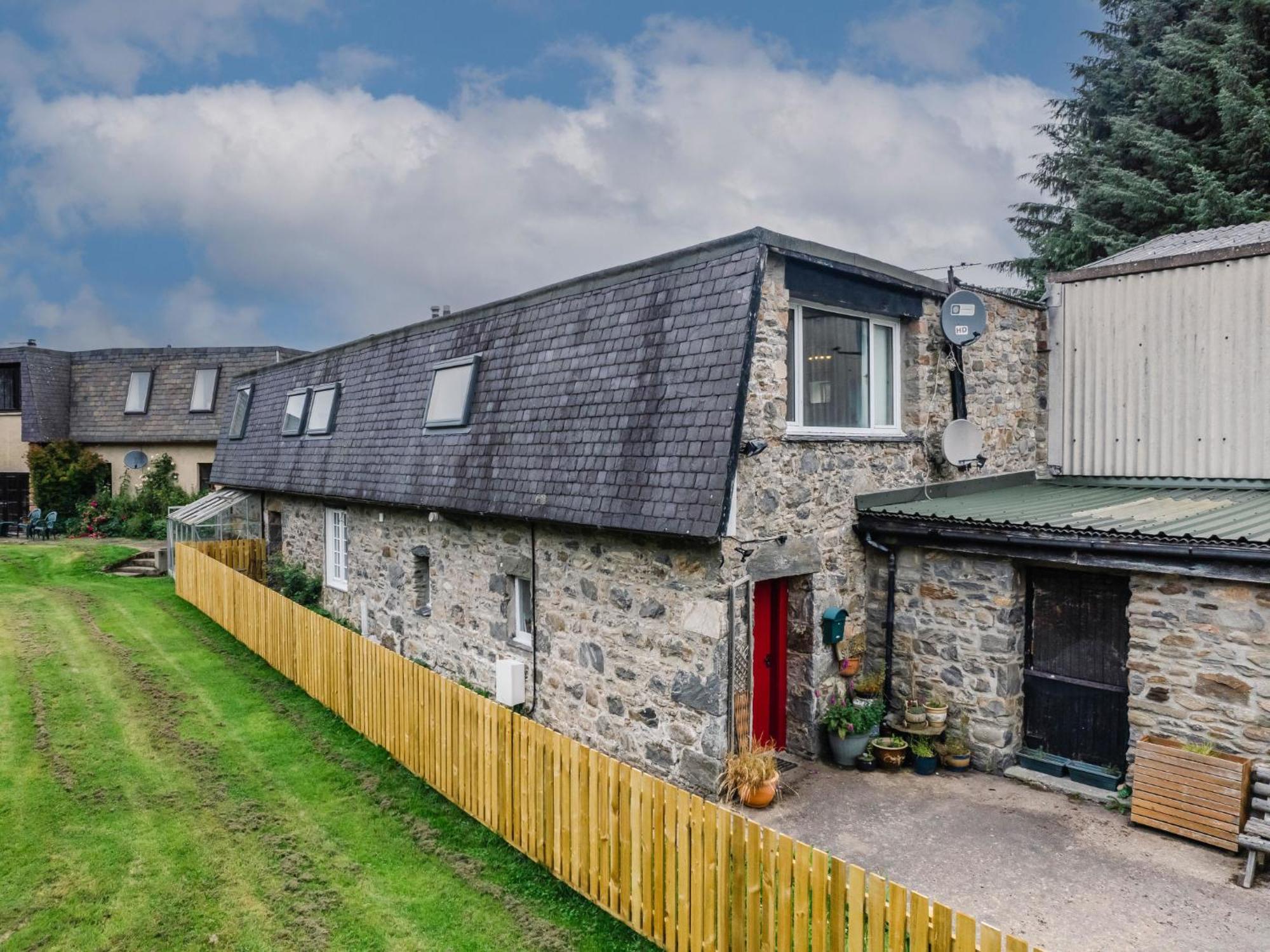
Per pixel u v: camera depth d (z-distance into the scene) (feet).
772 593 27.50
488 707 23.50
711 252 25.44
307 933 18.97
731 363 23.24
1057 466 36.47
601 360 28.22
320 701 34.53
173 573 64.13
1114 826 22.35
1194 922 17.74
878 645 29.32
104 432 88.99
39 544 76.33
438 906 20.08
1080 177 77.15
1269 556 19.80
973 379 33.24
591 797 20.02
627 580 26.25
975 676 26.76
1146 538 21.89
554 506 27.25
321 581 50.19
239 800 25.58
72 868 21.54
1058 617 26.07
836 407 28.73
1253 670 20.90
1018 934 17.38
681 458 23.53
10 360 88.33
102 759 28.37
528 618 32.60
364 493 40.60
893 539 28.27
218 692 35.91
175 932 18.94
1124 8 79.10
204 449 86.69
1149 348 33.58
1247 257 30.78
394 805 25.38
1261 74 67.15
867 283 28.35
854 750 26.66
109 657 41.01
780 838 15.70
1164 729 22.61
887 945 14.57
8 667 38.81
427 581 39.83
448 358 38.27
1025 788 25.14
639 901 18.80
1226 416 31.53
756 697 27.07
